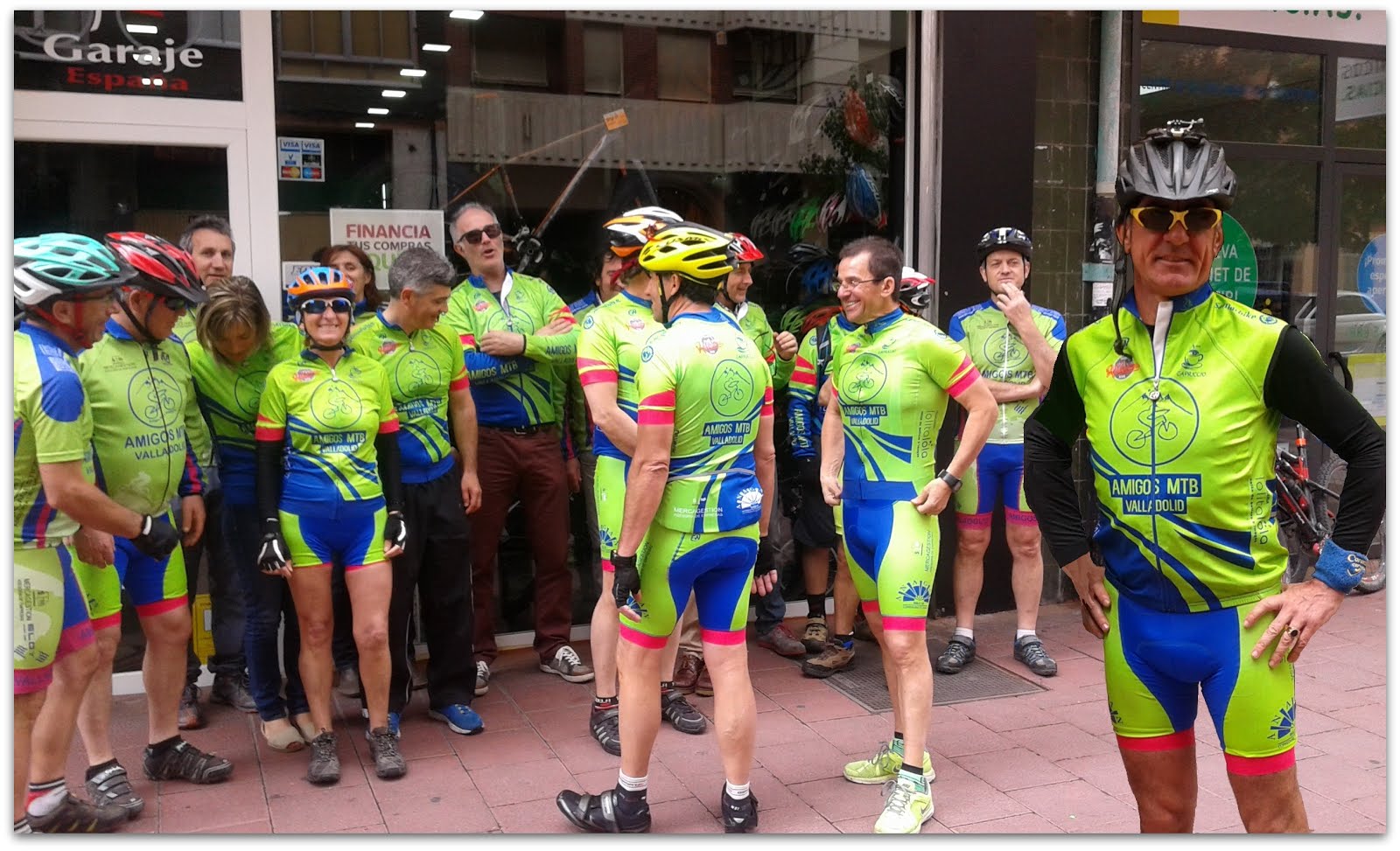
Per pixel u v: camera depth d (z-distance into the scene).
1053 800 3.49
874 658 5.01
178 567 3.59
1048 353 4.54
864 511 3.45
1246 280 6.09
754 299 5.48
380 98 4.78
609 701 4.00
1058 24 5.48
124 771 3.57
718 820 3.35
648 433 2.93
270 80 4.57
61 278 2.79
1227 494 2.27
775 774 3.72
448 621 4.10
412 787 3.62
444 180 4.93
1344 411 2.21
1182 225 2.20
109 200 4.37
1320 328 6.29
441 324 4.07
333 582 4.06
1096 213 5.61
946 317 5.30
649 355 2.98
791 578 5.57
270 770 3.77
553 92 5.09
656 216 3.73
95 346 3.23
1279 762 2.32
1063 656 4.96
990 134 5.30
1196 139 2.29
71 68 4.25
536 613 4.74
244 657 4.37
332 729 3.75
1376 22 6.10
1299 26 5.95
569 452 5.04
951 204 5.26
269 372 3.75
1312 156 6.10
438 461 4.01
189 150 4.48
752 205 5.45
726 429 3.04
